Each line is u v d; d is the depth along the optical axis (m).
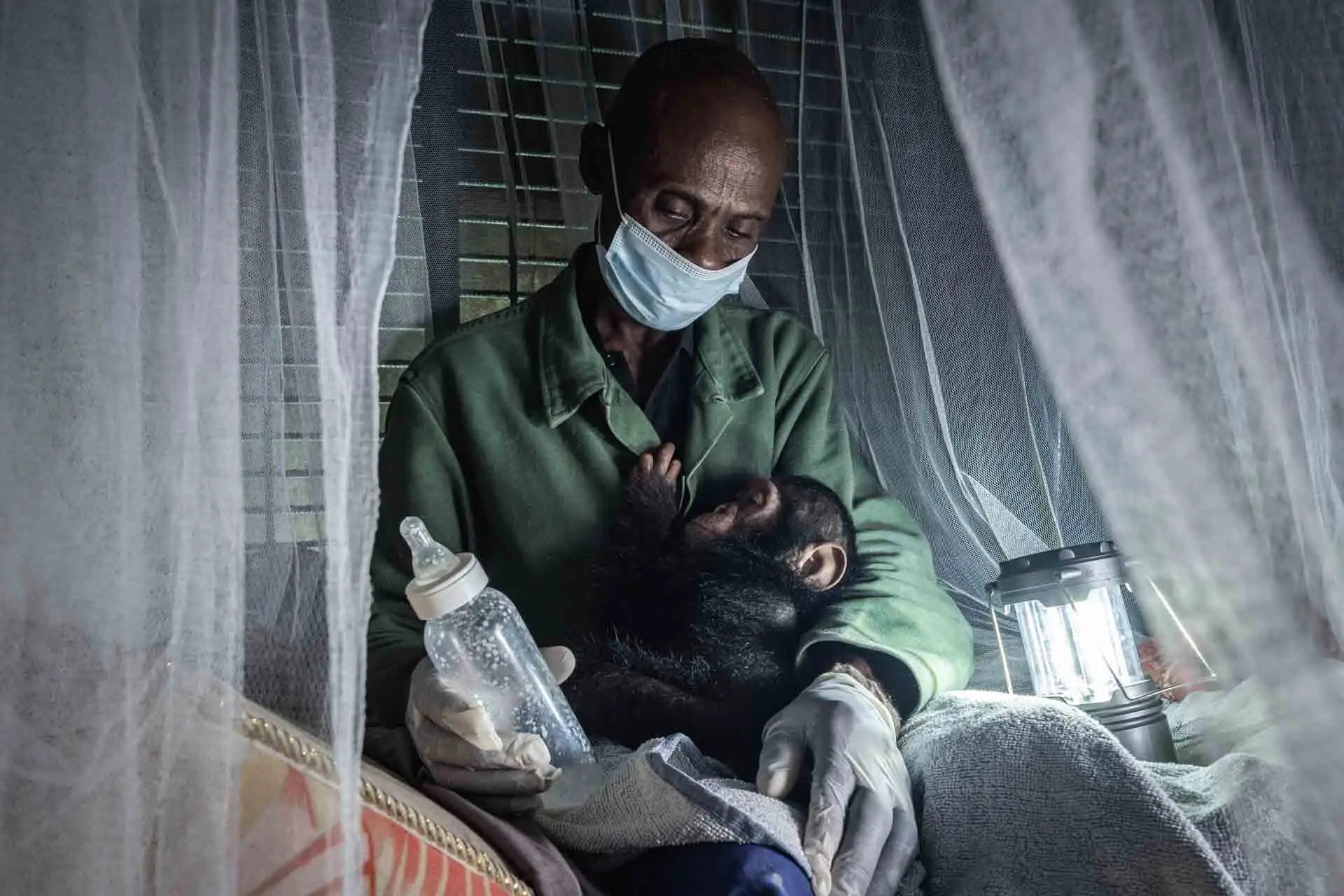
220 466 1.25
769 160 2.13
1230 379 1.45
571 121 2.64
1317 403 1.55
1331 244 1.73
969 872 1.64
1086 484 2.50
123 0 1.27
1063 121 1.46
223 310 1.27
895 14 2.49
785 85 2.70
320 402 1.25
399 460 2.24
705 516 2.13
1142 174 1.46
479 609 1.63
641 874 1.52
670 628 2.05
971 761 1.72
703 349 2.32
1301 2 1.77
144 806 1.18
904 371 2.56
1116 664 1.92
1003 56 1.46
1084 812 1.56
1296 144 1.75
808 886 1.46
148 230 1.28
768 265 2.71
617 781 1.54
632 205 2.13
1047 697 1.95
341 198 1.33
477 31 2.60
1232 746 1.76
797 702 1.82
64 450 1.23
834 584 2.10
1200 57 1.48
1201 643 1.49
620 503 2.21
